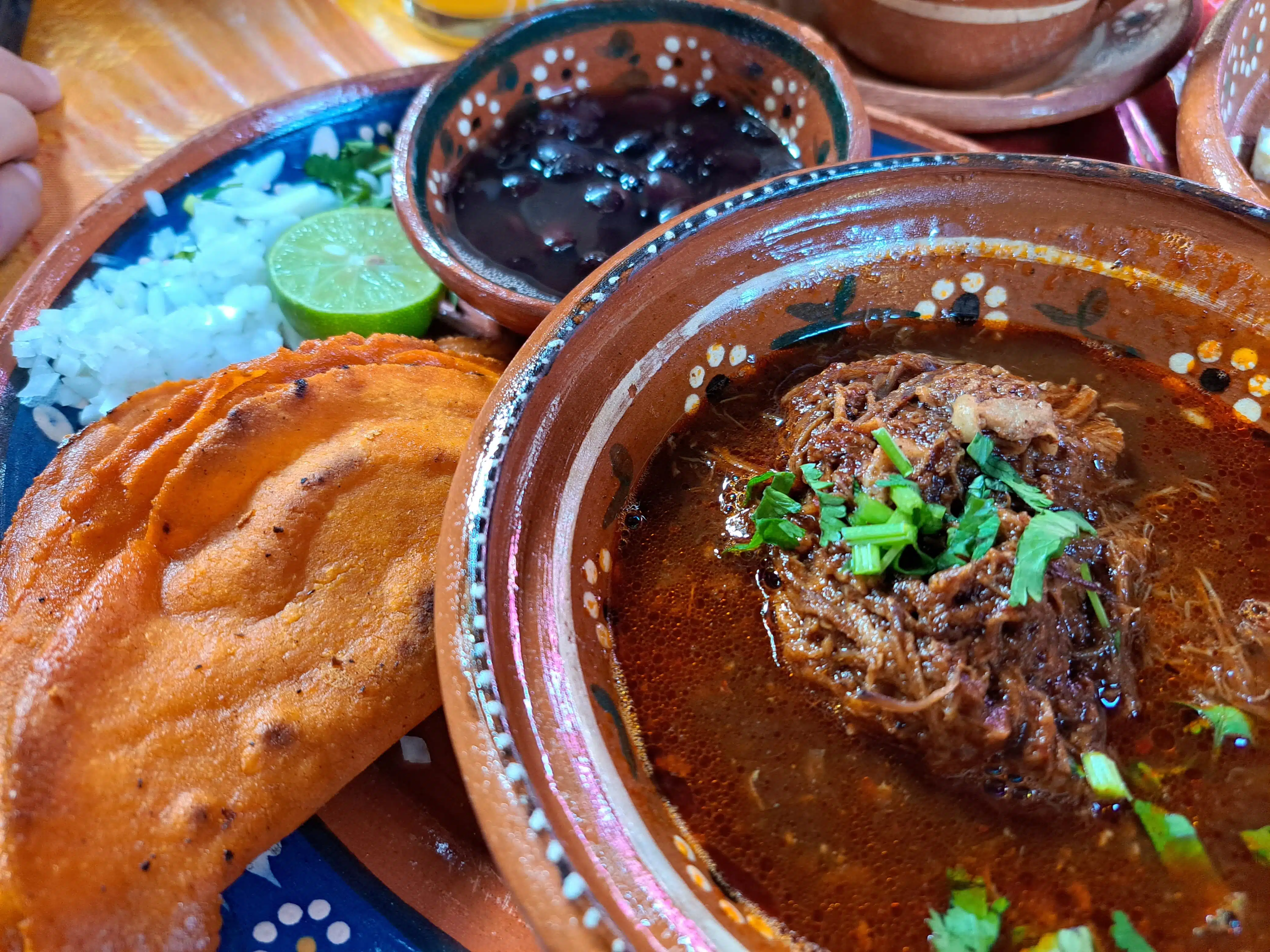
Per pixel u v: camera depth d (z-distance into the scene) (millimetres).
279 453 198
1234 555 182
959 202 197
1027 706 160
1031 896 154
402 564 191
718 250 187
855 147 234
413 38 349
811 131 257
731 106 281
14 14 332
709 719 169
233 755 174
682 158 265
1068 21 297
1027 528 164
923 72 312
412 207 235
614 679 167
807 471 180
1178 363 202
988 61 304
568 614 160
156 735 172
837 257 198
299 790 175
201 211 268
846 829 160
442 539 153
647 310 181
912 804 162
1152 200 192
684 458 195
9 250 276
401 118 300
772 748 166
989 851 158
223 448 192
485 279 222
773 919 151
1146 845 158
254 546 187
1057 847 158
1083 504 180
